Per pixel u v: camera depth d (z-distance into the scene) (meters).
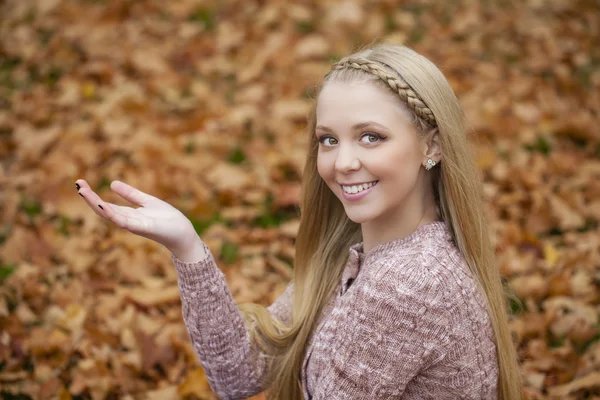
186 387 2.29
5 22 4.78
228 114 3.93
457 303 1.41
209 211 3.25
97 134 3.78
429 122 1.45
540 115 3.85
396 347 1.39
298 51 4.39
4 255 2.97
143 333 2.46
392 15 4.82
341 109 1.42
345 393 1.43
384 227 1.53
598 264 2.83
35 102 4.01
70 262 2.90
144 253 2.92
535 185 3.29
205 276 1.57
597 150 3.64
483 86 4.05
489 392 1.52
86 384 2.32
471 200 1.50
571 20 4.78
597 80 4.20
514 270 2.80
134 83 4.20
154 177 3.38
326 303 1.70
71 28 4.67
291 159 3.53
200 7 4.94
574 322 2.52
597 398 2.25
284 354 1.74
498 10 4.85
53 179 3.41
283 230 3.09
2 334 2.51
